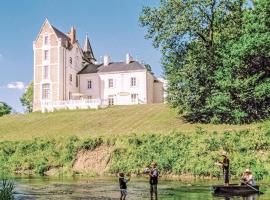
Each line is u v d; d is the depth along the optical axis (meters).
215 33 54.47
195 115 53.06
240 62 49.38
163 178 36.72
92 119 64.06
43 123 66.06
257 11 50.19
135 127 54.66
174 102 52.91
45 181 36.09
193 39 53.75
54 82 86.56
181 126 50.91
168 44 52.84
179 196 24.94
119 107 72.56
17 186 32.03
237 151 39.09
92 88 91.50
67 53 88.94
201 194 25.78
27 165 46.09
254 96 48.00
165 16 52.66
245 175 26.25
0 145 52.28
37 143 50.75
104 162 43.59
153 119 58.06
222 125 48.56
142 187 30.59
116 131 53.59
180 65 53.03
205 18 52.97
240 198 23.78
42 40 88.56
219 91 50.81
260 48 47.97
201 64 52.19
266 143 39.16
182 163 38.78
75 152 46.31
